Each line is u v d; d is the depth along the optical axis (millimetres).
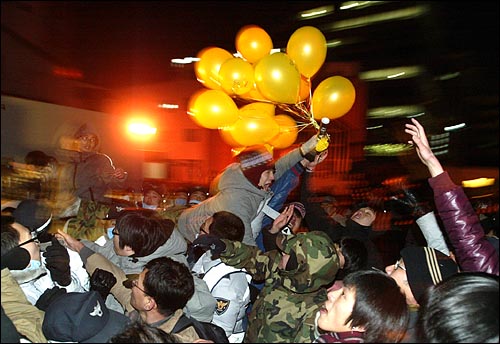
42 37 6477
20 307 2293
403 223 5551
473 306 1778
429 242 2908
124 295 2750
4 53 5641
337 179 9938
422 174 9188
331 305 2232
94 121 6656
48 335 2191
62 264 2629
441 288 1902
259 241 3979
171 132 10094
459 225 2312
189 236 3750
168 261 2467
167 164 9000
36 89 6094
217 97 3617
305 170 4215
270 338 2469
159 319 2463
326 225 4227
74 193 4008
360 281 2143
